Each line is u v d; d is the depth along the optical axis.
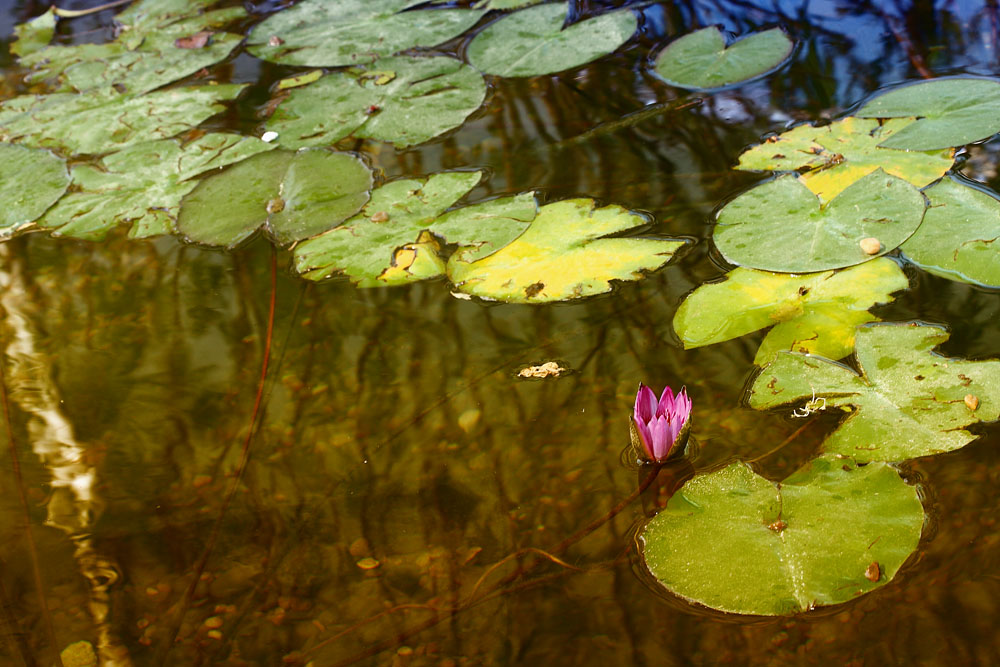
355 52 2.66
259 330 2.26
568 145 2.43
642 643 2.01
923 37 2.52
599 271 2.26
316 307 2.27
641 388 2.09
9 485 2.14
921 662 1.98
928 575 2.01
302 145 2.48
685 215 2.30
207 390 2.21
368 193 2.39
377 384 2.20
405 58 2.63
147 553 2.09
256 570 2.08
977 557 2.02
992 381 2.11
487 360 2.20
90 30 2.82
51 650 2.04
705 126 2.43
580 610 2.03
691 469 2.09
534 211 2.33
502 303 2.25
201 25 2.78
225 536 2.10
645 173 2.37
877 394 2.11
